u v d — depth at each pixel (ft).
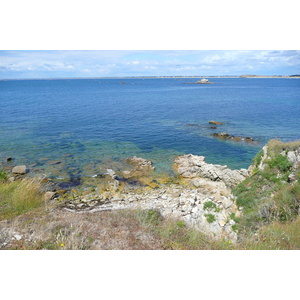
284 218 34.14
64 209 48.73
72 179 67.97
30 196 37.42
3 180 53.52
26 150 94.02
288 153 49.47
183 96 316.19
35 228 27.17
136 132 125.29
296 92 369.71
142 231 29.07
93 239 25.76
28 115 171.94
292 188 38.75
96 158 86.22
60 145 101.81
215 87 520.83
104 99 286.05
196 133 122.21
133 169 76.38
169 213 43.73
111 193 60.03
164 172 75.20
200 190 62.44
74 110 197.26
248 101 253.65
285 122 145.18
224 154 92.27
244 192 46.39
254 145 101.76
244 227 35.50
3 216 31.04
